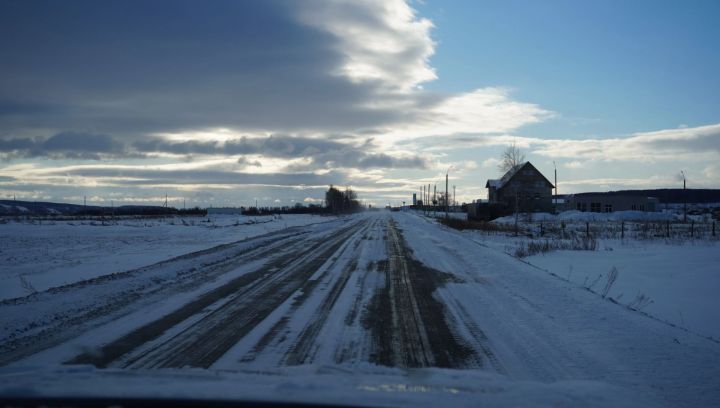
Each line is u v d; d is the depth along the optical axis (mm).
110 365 6074
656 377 5742
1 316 8508
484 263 16875
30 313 8766
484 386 4918
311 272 14820
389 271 15156
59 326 8070
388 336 7605
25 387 4590
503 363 6293
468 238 28953
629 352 6707
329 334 7691
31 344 7012
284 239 28359
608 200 77625
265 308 9625
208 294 11086
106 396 4375
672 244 23406
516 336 7602
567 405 4336
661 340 7262
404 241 27188
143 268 14656
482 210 64312
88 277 14094
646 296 11156
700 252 18766
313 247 23219
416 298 10789
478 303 10211
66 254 20969
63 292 10773
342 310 9500
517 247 23594
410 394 4473
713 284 12312
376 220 66125
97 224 48125
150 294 11023
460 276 14117
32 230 38531
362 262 17422
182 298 10594
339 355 6594
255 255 19609
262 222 55000
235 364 6125
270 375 5363
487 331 7926
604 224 45188
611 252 20188
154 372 5418
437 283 12883
